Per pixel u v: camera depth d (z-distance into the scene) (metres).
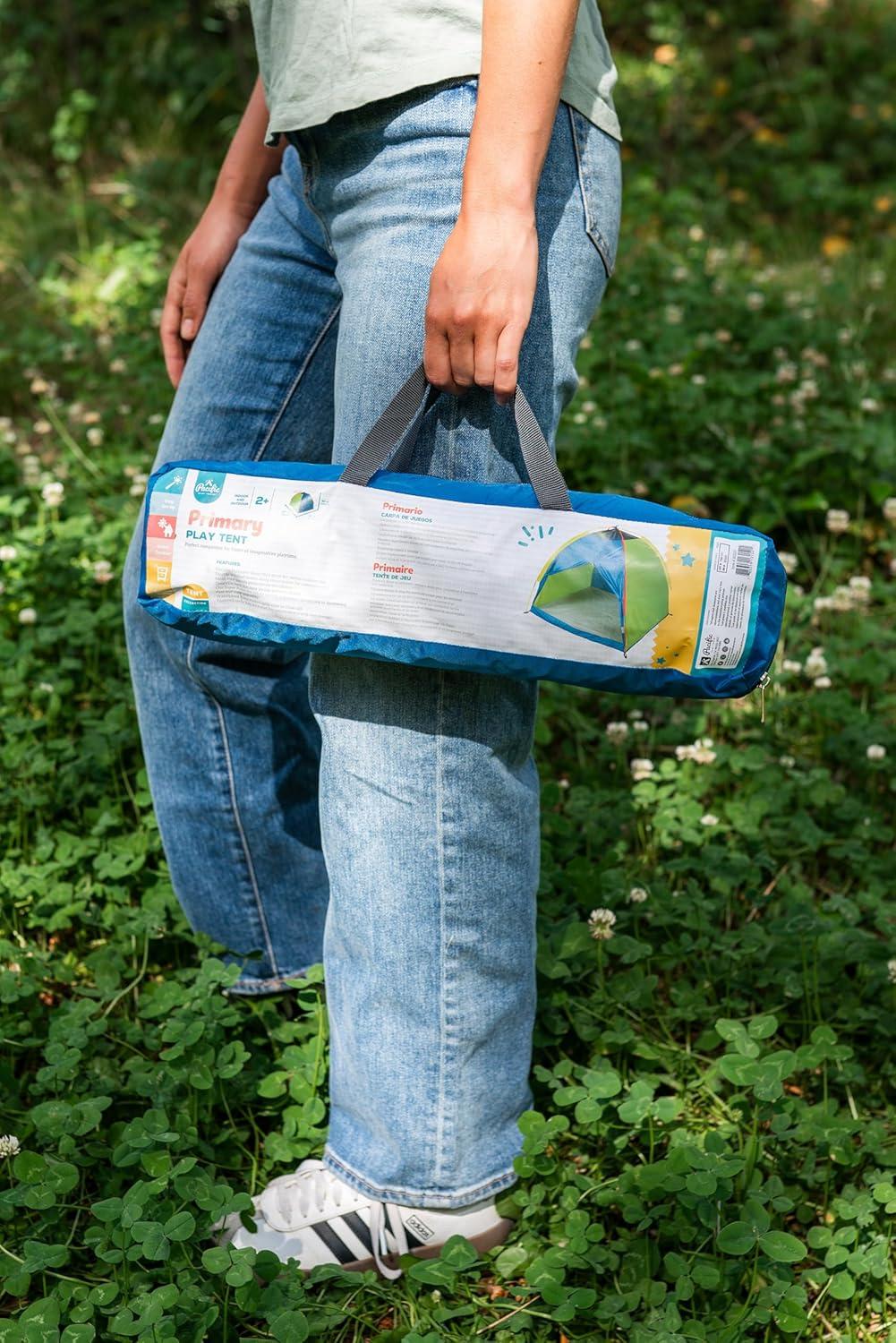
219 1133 1.99
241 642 1.64
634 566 1.47
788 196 6.87
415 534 1.52
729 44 8.28
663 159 7.24
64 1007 2.13
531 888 1.75
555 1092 1.89
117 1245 1.68
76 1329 1.59
